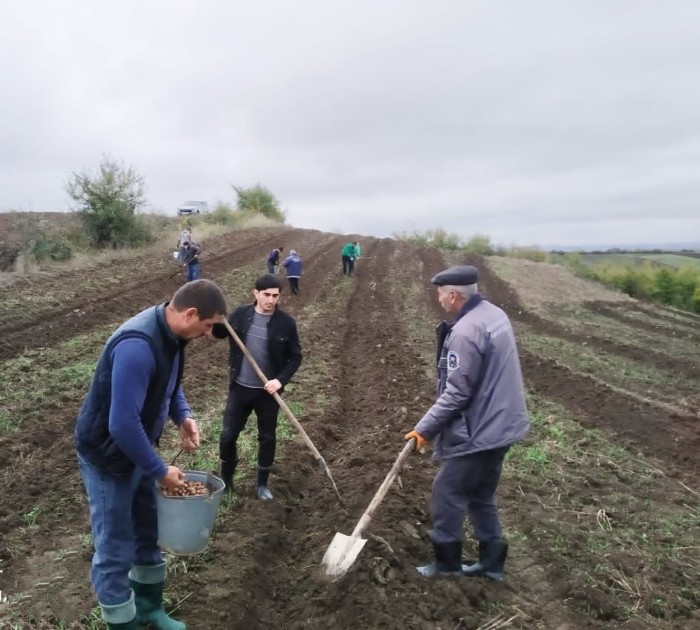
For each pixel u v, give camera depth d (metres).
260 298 5.32
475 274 4.31
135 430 3.12
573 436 7.92
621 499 6.06
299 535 5.21
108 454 3.23
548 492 6.12
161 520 3.68
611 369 12.24
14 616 3.89
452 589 4.16
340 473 6.40
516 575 4.65
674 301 27.42
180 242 19.75
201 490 3.87
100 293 16.30
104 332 12.33
